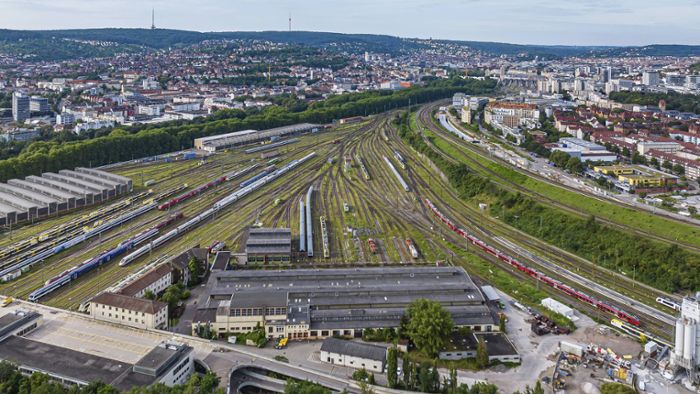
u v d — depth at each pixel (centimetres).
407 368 15475
